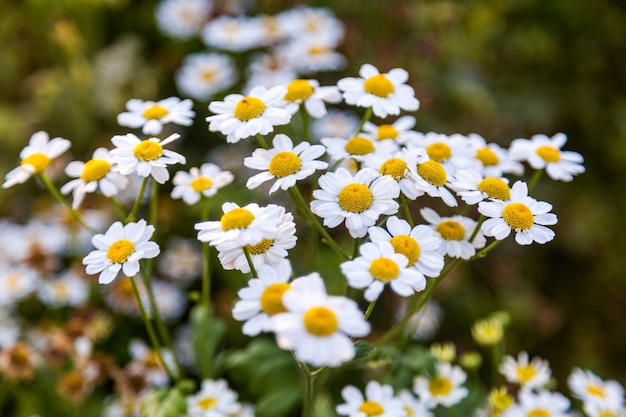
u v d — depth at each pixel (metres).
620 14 0.57
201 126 0.50
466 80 0.50
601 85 0.58
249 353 0.34
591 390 0.33
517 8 0.57
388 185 0.28
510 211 0.28
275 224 0.27
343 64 0.47
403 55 0.48
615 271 0.54
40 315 0.42
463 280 0.45
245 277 0.42
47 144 0.32
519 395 0.33
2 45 0.58
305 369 0.29
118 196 0.44
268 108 0.30
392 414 0.30
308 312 0.24
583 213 0.54
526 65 0.57
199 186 0.32
